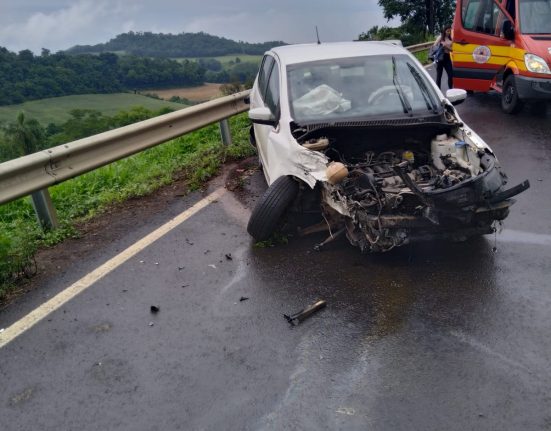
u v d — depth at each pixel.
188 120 8.30
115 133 6.80
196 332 4.18
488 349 3.70
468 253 5.01
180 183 7.89
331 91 5.78
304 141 5.25
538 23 10.12
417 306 4.25
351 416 3.21
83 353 4.04
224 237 5.82
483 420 3.11
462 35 11.48
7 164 5.50
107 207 7.13
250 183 7.58
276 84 6.27
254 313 4.36
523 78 9.77
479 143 5.04
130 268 5.30
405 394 3.35
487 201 4.48
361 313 4.23
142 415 3.37
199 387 3.56
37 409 3.50
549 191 6.38
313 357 3.76
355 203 4.50
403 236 4.48
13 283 5.18
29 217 7.09
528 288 4.40
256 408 3.34
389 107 5.64
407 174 4.61
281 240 5.49
